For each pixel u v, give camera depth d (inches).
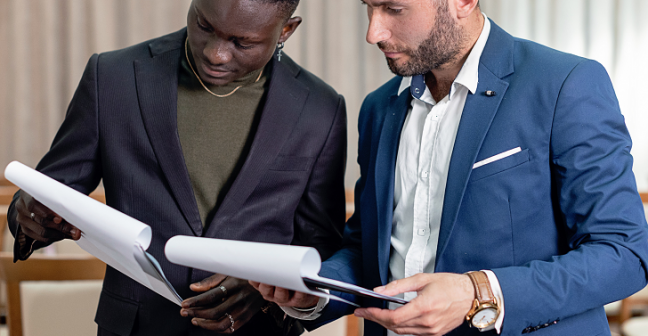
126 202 48.6
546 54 42.9
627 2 170.4
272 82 50.9
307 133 51.5
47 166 48.8
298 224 54.2
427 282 36.0
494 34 44.4
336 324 66.2
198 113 50.4
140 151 48.4
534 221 41.2
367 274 48.6
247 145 50.9
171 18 157.1
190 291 49.0
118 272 50.0
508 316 36.4
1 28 151.4
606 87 41.4
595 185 38.8
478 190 41.6
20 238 46.4
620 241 38.3
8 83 153.3
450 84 45.6
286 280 29.5
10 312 64.1
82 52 155.2
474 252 41.9
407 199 46.1
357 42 165.3
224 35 42.5
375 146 49.4
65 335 65.0
